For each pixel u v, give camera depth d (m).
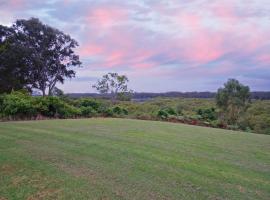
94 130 11.96
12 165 7.05
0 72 32.03
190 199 5.42
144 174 6.64
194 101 34.44
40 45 34.78
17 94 18.20
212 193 5.76
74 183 6.00
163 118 19.66
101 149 8.70
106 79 31.05
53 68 36.16
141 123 15.28
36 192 5.58
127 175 6.52
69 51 36.72
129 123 14.95
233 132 14.39
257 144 11.14
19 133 10.67
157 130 13.02
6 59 31.42
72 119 16.12
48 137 10.12
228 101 25.17
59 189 5.71
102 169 6.86
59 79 36.91
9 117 15.64
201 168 7.33
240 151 9.65
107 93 31.08
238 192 5.90
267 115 24.98
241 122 23.05
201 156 8.58
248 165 7.93
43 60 34.56
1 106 16.14
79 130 11.77
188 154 8.72
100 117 18.83
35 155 7.87
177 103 32.53
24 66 32.78
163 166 7.29
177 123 17.38
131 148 8.99
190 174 6.82
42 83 35.22
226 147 10.16
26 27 33.91
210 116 21.22
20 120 15.31
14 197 5.37
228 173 7.08
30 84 34.59
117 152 8.42
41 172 6.61
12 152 8.11
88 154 8.09
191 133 12.88
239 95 25.27
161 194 5.58
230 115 24.33
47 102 17.23
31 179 6.20
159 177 6.49
